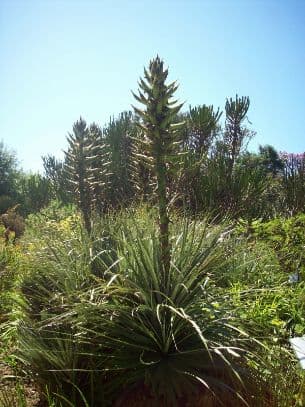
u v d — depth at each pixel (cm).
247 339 321
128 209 524
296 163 1054
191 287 368
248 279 518
